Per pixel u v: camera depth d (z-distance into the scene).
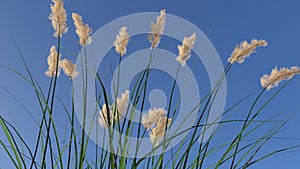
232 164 6.38
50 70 6.66
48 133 6.21
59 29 6.67
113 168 6.19
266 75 6.59
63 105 6.41
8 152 6.16
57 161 6.49
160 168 6.36
